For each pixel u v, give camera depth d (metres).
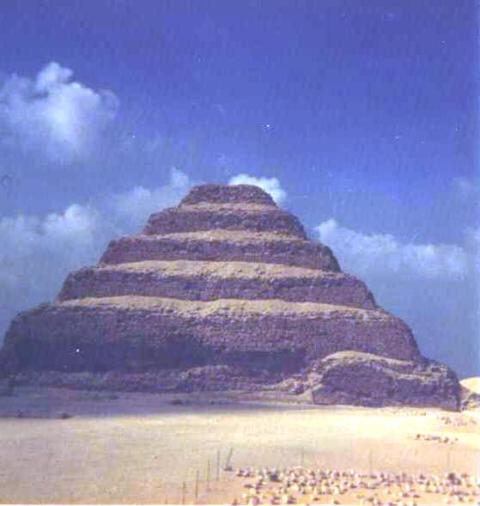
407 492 104.75
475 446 148.00
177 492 107.12
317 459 131.38
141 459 131.62
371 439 156.75
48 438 156.75
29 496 105.62
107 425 182.00
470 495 103.94
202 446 146.38
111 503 102.12
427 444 149.50
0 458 132.12
